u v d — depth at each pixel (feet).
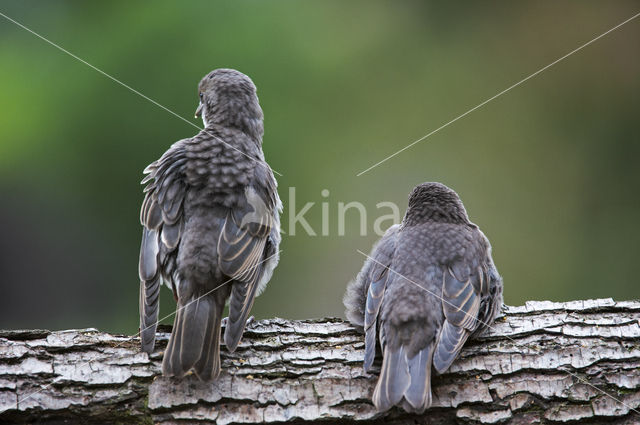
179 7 44.88
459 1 50.93
